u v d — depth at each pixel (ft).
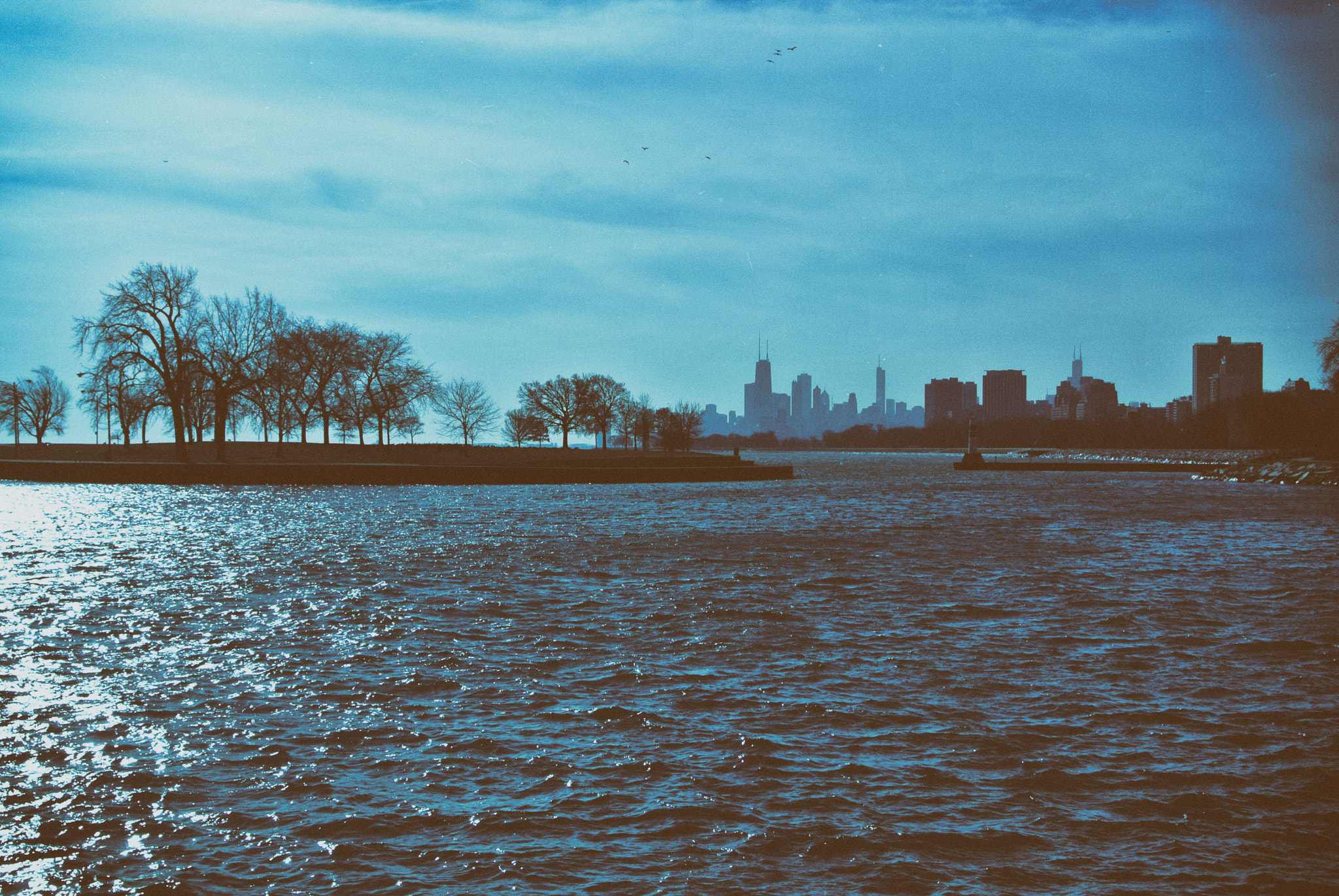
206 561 107.04
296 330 338.75
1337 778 39.58
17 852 32.53
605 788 38.45
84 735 44.55
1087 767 41.01
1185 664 59.26
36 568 100.68
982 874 31.22
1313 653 62.23
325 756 41.96
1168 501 236.22
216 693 51.75
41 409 476.13
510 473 290.35
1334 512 194.80
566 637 66.69
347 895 29.73
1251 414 539.29
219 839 33.63
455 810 36.17
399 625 70.38
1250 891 30.17
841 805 36.91
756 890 30.14
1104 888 30.37
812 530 148.87
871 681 55.06
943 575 98.53
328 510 184.75
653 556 114.11
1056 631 69.56
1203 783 39.11
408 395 386.11
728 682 54.65
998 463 508.53
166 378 277.64
